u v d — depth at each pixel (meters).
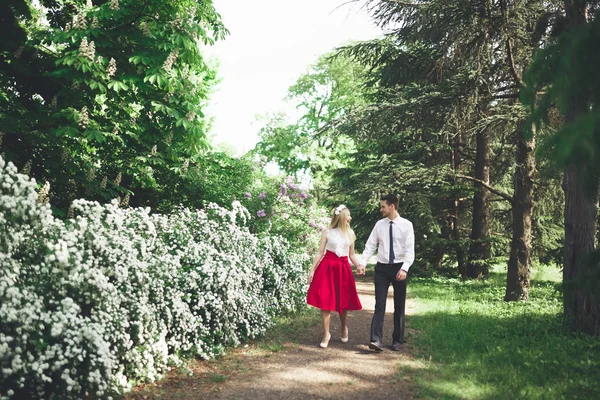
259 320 6.09
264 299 6.86
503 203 18.55
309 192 12.33
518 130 10.58
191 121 8.23
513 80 10.98
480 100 11.11
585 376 4.35
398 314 5.59
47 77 8.34
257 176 11.84
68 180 7.96
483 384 4.17
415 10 12.16
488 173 15.73
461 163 17.23
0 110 7.43
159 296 4.50
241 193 10.98
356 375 4.50
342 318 5.93
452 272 17.19
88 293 3.70
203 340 5.15
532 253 16.52
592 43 2.88
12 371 3.04
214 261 5.50
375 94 16.92
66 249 3.71
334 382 4.27
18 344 3.19
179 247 5.64
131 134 8.34
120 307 4.17
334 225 5.85
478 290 12.73
